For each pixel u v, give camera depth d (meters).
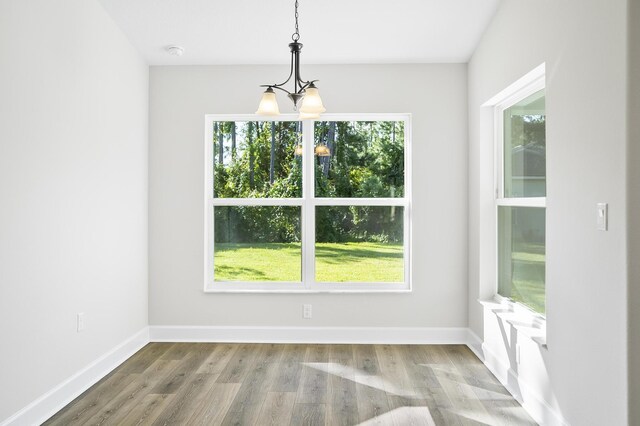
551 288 2.77
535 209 3.28
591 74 2.32
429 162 4.47
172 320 4.53
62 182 3.05
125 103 4.00
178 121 4.52
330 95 4.49
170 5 3.56
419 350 4.23
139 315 4.32
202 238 4.53
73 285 3.19
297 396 3.19
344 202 4.60
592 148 2.32
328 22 3.78
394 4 3.55
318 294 4.49
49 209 2.91
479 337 4.10
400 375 3.60
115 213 3.82
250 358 4.00
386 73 4.49
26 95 2.68
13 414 2.61
